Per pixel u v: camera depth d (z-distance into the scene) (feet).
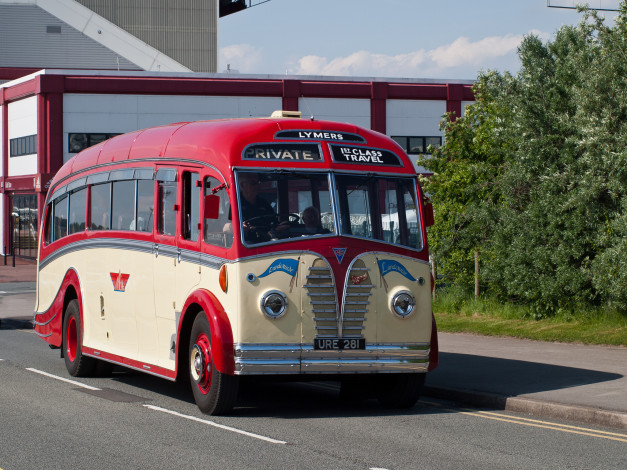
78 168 51.13
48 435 31.60
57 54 232.94
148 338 40.86
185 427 33.27
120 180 44.57
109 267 45.14
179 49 252.21
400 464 27.07
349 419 35.53
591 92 58.85
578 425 33.99
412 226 37.42
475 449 29.37
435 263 75.61
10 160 187.11
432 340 37.55
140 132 44.83
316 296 34.96
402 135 176.96
